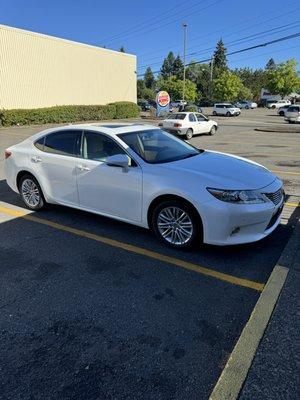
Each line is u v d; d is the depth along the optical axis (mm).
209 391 2379
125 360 2666
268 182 4391
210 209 4027
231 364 2590
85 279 3824
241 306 3322
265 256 4250
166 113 35594
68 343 2859
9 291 3615
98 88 33844
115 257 4309
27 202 6102
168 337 2912
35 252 4469
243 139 17984
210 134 20812
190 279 3797
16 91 27016
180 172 4367
